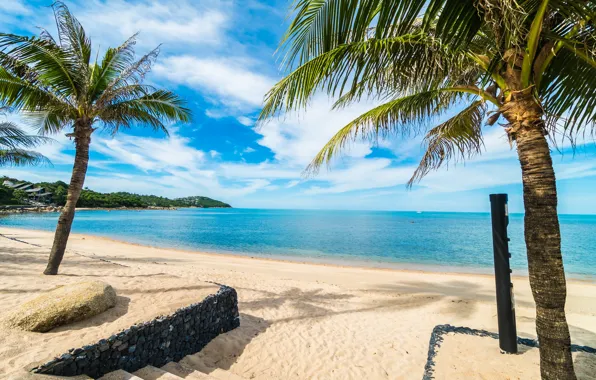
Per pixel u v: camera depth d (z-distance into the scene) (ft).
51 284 17.92
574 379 8.01
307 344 15.21
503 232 12.23
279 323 17.71
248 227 134.72
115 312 12.51
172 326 12.14
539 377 9.94
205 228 126.41
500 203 12.21
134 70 19.93
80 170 21.17
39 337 10.08
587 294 27.30
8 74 18.12
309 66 8.18
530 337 14.62
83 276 20.52
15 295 15.55
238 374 12.35
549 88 9.39
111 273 22.67
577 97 9.32
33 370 7.80
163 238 85.66
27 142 41.50
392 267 46.75
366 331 17.22
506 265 12.09
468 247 71.31
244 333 15.87
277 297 22.97
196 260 42.11
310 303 21.98
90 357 9.09
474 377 10.00
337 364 13.44
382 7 6.49
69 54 18.80
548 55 7.95
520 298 25.64
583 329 16.29
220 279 27.66
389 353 14.57
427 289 28.43
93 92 20.88
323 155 13.96
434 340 12.85
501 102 8.85
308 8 7.36
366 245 74.84
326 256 58.13
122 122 22.89
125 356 10.12
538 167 7.93
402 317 19.88
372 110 11.96
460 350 11.92
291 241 82.89
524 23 7.53
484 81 10.34
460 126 14.74
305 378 12.32
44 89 19.25
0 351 8.98
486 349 11.99
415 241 82.74
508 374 10.17
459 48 7.63
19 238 53.11
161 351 11.55
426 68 8.49
